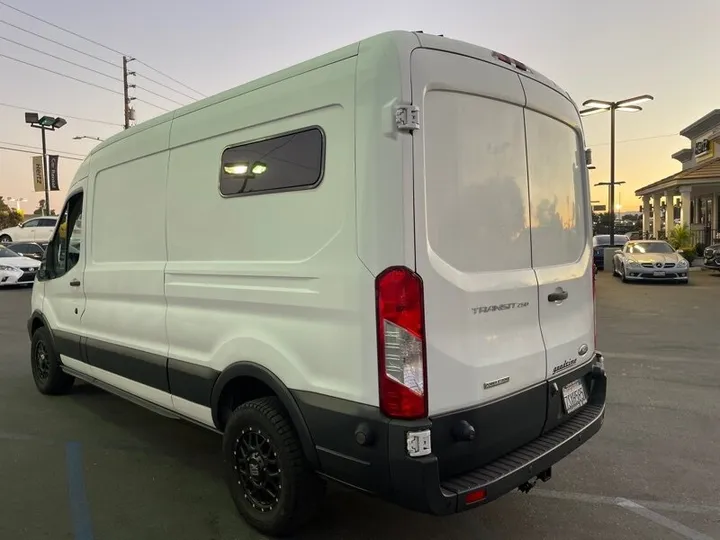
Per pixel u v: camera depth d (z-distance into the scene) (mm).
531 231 3400
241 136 3475
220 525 3518
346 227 2840
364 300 2742
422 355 2670
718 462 4410
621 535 3396
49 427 5301
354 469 2824
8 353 8445
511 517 3615
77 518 3602
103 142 5023
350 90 2842
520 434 3180
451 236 2861
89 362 5230
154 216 4230
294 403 3088
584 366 3824
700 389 6301
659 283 18234
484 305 2961
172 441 4949
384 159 2682
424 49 2785
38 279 6277
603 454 4574
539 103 3471
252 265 3350
